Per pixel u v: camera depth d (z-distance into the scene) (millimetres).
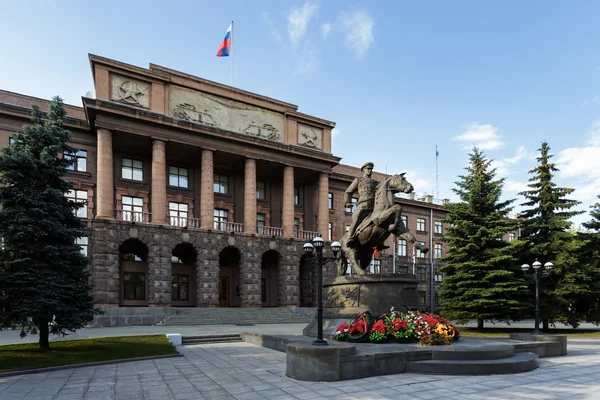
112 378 11453
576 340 22844
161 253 36750
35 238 15648
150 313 33125
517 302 27250
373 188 16281
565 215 31031
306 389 9578
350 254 15914
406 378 10555
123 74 37531
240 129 44344
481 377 10703
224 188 47125
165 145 39250
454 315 29062
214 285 39219
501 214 30578
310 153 47219
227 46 46094
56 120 17250
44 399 9227
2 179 15773
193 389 9961
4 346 16750
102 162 35406
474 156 32250
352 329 13188
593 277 29672
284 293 43438
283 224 45875
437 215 67500
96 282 33500
